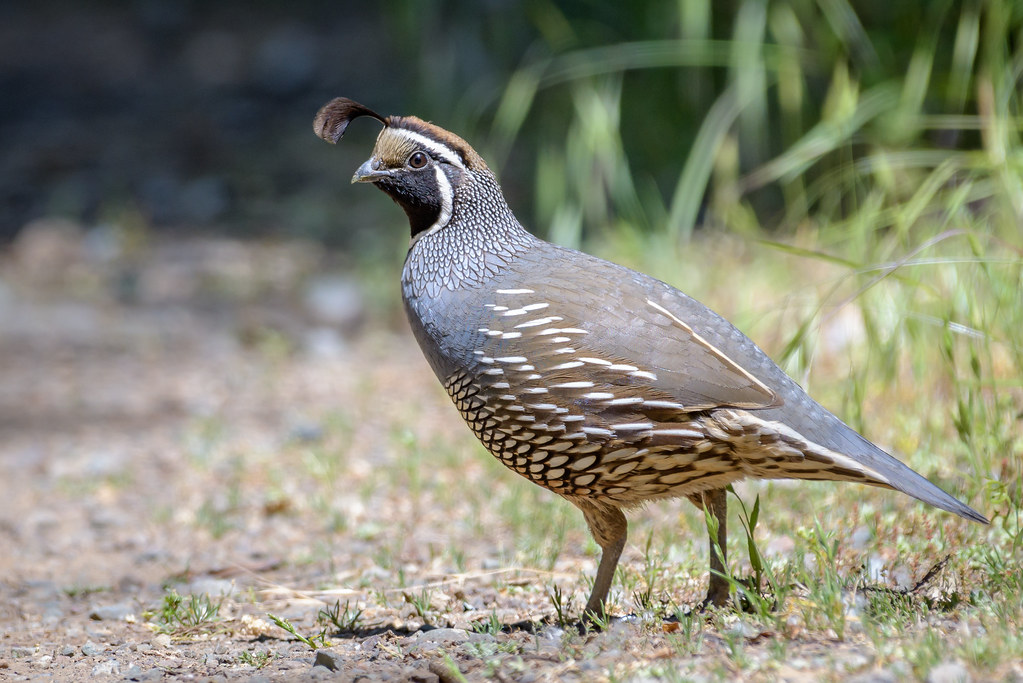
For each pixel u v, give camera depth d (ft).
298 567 28.78
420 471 34.12
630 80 51.26
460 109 54.65
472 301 22.16
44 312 53.06
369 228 60.59
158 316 52.39
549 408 21.12
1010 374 29.99
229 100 78.07
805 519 26.58
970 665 17.22
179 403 43.09
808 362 29.22
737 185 45.27
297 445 37.60
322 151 69.97
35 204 65.46
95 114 77.87
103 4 95.96
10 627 25.39
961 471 26.81
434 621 23.76
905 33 43.42
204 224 62.28
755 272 40.55
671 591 23.66
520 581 25.80
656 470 21.21
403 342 48.55
